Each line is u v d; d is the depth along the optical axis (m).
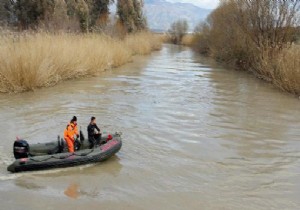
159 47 65.25
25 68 21.14
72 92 21.59
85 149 11.43
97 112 17.44
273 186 10.56
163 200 9.61
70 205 9.19
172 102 20.27
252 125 16.30
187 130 15.29
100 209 9.06
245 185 10.59
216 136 14.68
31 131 14.38
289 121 17.09
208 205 9.44
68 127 11.36
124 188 10.16
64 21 35.91
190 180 10.79
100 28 43.00
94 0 49.75
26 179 10.38
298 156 12.84
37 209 8.96
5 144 12.93
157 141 13.84
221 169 11.62
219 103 20.31
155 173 11.13
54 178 10.52
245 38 33.78
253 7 31.39
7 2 40.03
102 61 30.31
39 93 20.92
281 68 24.66
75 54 26.22
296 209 9.37
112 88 23.48
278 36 30.34
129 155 12.39
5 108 17.52
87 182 10.38
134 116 17.05
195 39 68.31
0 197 9.41
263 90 24.38
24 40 24.00
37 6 39.28
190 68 36.47
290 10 30.09
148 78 28.50
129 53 40.78
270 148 13.56
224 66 39.00
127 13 56.50
